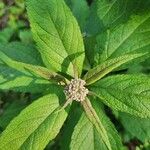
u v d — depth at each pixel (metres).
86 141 0.15
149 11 0.16
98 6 0.18
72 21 0.14
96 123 0.13
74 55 0.14
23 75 0.16
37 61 0.18
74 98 0.14
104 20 0.18
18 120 0.14
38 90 0.16
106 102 0.13
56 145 0.23
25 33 0.28
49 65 0.16
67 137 0.18
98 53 0.16
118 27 0.16
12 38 0.30
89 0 0.28
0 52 0.18
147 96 0.13
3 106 0.26
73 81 0.14
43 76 0.14
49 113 0.14
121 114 0.19
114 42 0.16
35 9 0.14
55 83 0.14
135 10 0.17
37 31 0.14
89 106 0.14
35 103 0.14
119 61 0.13
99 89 0.14
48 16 0.14
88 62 0.17
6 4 0.32
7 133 0.14
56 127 0.14
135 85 0.13
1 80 0.17
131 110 0.13
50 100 0.14
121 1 0.18
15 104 0.20
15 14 0.32
